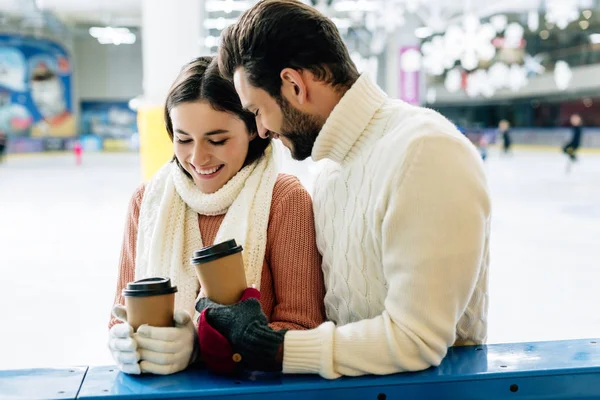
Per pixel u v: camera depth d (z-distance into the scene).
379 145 0.94
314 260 1.13
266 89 0.92
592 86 23.42
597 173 14.53
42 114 25.02
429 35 19.22
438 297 0.84
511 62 24.25
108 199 10.25
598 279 4.44
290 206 1.15
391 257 0.87
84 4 20.27
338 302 1.04
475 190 0.86
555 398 0.91
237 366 0.89
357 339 0.87
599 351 0.99
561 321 3.46
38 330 3.31
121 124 27.66
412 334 0.85
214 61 1.09
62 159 22.17
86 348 3.03
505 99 28.66
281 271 1.12
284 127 0.96
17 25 23.55
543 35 24.41
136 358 0.89
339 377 0.88
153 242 1.15
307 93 0.93
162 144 4.90
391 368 0.87
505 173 14.80
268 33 0.89
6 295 4.04
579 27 23.16
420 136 0.87
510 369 0.91
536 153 22.56
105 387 0.88
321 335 0.87
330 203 1.05
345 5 11.56
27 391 0.86
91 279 4.50
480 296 1.00
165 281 0.91
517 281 4.43
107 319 3.51
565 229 6.80
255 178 1.17
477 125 30.06
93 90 27.36
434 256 0.84
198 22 5.42
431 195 0.84
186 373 0.92
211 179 1.14
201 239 1.18
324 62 0.92
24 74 24.20
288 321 1.08
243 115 1.10
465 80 23.56
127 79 27.42
